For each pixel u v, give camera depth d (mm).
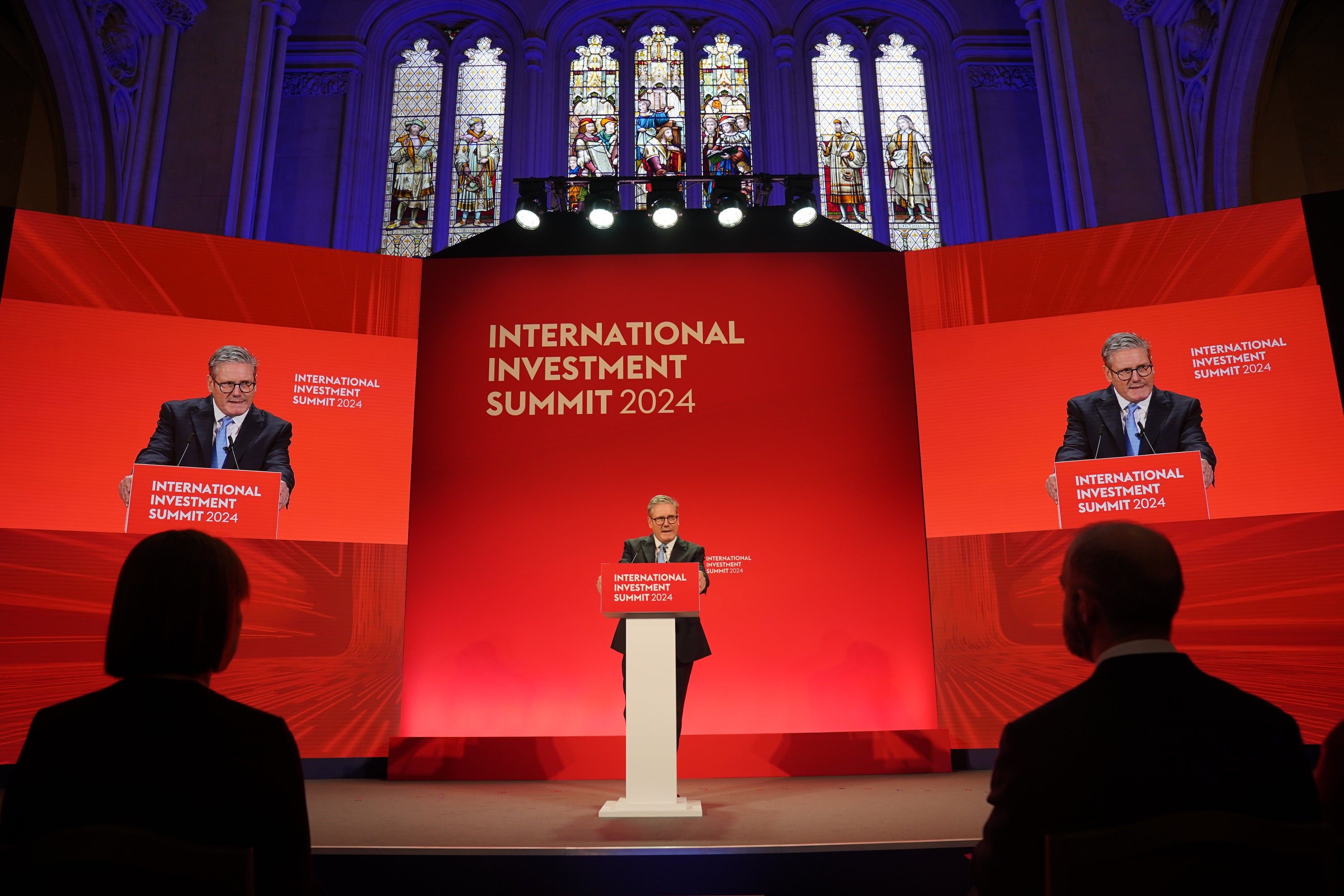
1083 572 1504
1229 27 8172
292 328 5426
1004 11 10797
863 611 5309
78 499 4887
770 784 4676
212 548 1463
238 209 8930
